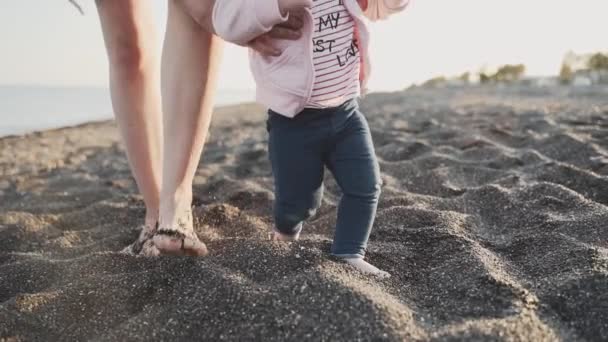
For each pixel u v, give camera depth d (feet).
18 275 7.07
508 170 11.91
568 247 6.71
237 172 14.32
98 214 10.29
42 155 21.40
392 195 10.27
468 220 8.52
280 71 6.70
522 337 4.68
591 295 5.39
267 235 8.52
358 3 7.60
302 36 6.61
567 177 10.59
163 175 7.02
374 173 6.87
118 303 6.00
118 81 7.37
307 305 5.25
